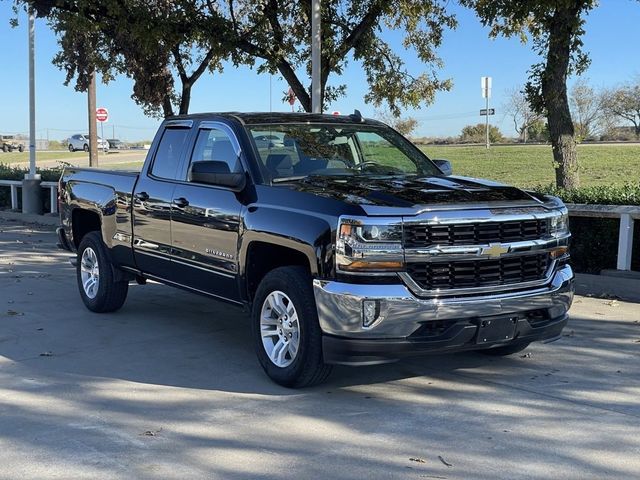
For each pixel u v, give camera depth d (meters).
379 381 5.62
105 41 16.30
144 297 8.96
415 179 5.79
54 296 8.98
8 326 7.38
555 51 10.55
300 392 5.35
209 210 6.04
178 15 13.25
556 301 5.34
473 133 64.69
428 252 4.80
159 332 7.18
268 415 4.88
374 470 3.99
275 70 15.83
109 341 6.83
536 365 6.03
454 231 4.88
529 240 5.18
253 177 5.76
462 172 23.31
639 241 8.79
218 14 14.36
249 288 5.75
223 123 6.29
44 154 56.38
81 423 4.75
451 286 4.90
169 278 6.83
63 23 15.95
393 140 6.89
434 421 4.75
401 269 4.77
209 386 5.51
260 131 6.13
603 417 4.81
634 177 19.61
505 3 10.47
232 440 4.44
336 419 4.80
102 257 7.74
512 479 3.88
